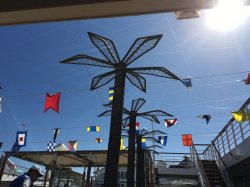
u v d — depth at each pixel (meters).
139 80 10.16
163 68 9.31
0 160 20.59
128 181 11.88
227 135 17.75
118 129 7.97
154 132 16.94
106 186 7.29
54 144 15.67
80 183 24.02
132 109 14.15
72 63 9.33
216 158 20.08
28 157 21.89
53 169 19.17
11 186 4.79
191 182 20.33
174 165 22.56
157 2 3.04
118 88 8.66
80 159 21.55
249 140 13.81
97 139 17.17
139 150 16.31
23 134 14.95
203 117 13.85
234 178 20.20
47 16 3.39
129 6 3.14
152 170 19.05
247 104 13.83
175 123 14.57
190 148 23.06
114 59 9.13
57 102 10.57
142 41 8.84
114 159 7.58
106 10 3.23
